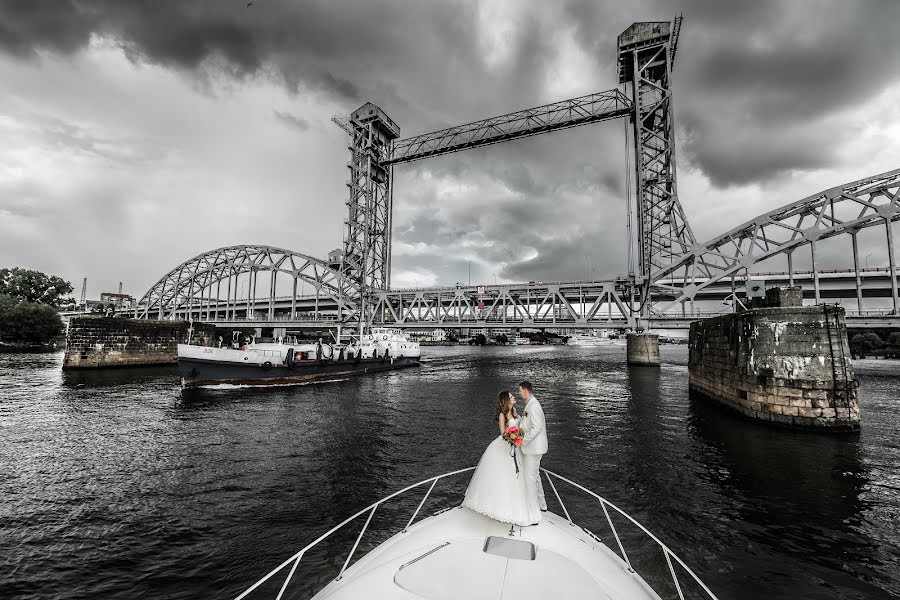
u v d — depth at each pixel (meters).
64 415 20.06
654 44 56.69
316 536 7.99
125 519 8.81
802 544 7.76
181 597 6.18
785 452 13.58
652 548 7.54
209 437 15.81
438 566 3.77
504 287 61.44
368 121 75.38
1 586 6.45
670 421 18.75
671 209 54.56
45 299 83.25
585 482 10.94
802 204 48.28
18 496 10.08
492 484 4.39
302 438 15.66
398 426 17.84
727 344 20.39
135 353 43.28
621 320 55.12
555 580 3.59
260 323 72.06
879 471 11.74
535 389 30.80
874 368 46.09
